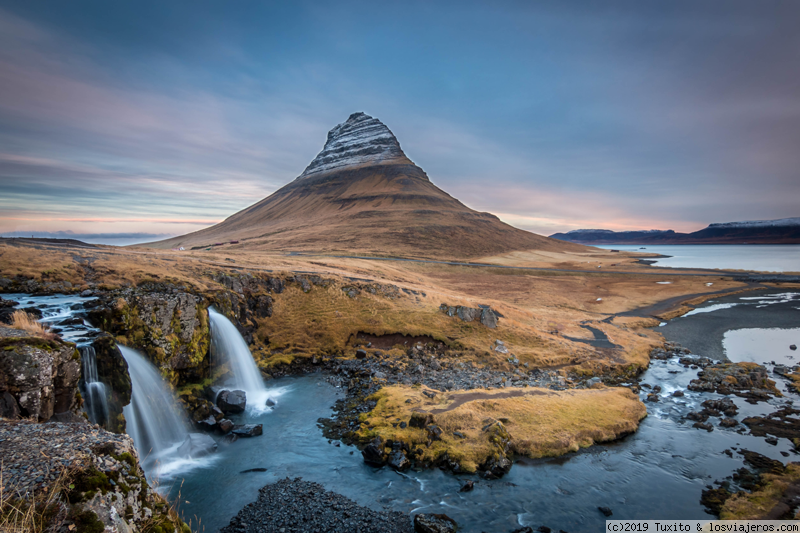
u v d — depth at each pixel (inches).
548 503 784.9
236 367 1454.2
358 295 2197.3
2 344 580.7
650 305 3346.5
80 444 345.1
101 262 1509.6
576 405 1198.3
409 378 1497.3
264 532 674.2
